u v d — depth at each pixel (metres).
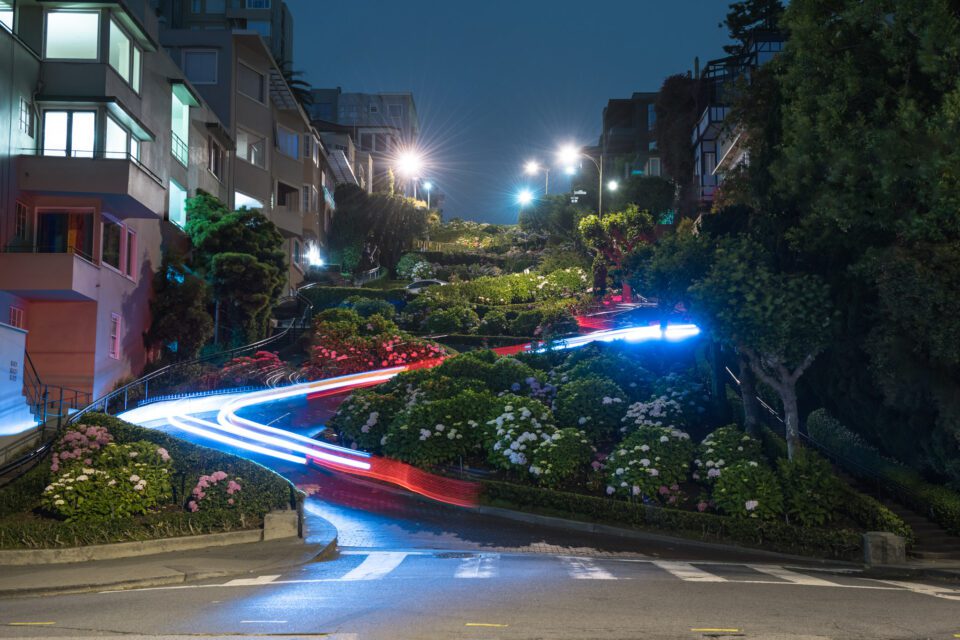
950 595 13.80
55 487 18.08
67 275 26.50
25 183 27.39
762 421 27.56
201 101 39.88
